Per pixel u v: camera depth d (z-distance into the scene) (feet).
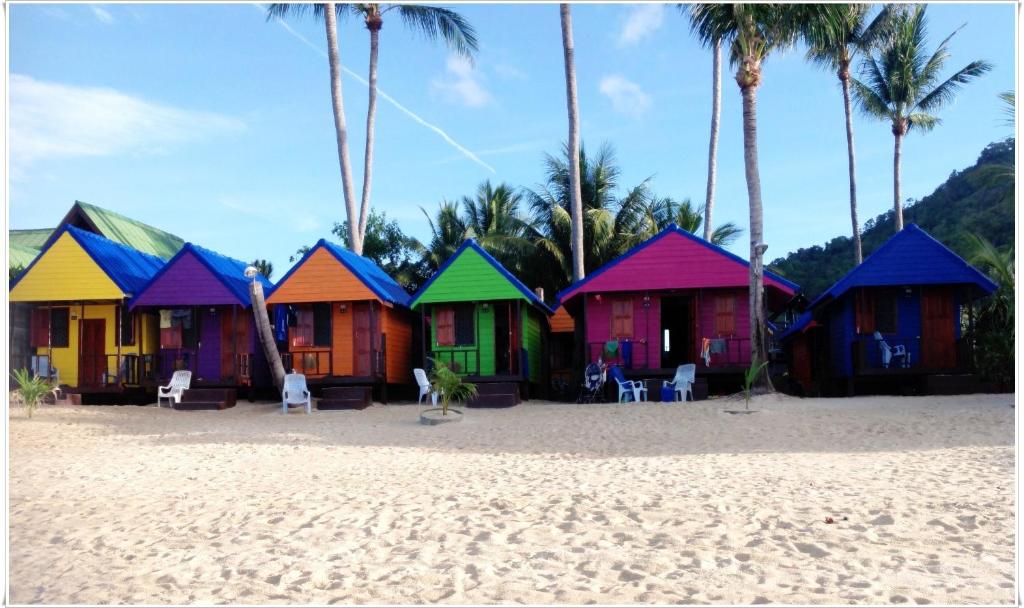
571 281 110.01
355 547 21.57
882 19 99.09
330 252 72.38
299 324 74.33
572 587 17.42
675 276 69.97
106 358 73.92
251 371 73.97
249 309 75.20
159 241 98.02
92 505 28.40
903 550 19.52
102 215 90.38
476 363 72.79
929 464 32.14
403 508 26.25
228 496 29.60
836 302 72.08
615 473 32.58
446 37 96.73
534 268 112.47
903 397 60.18
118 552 21.98
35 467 38.01
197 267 73.56
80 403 73.15
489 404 66.74
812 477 29.78
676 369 69.26
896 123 104.99
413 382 83.92
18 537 23.89
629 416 55.47
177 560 20.98
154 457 41.34
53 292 73.15
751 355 66.54
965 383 63.16
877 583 16.99
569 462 36.94
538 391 82.69
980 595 16.08
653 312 71.61
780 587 16.94
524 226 118.01
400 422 57.77
